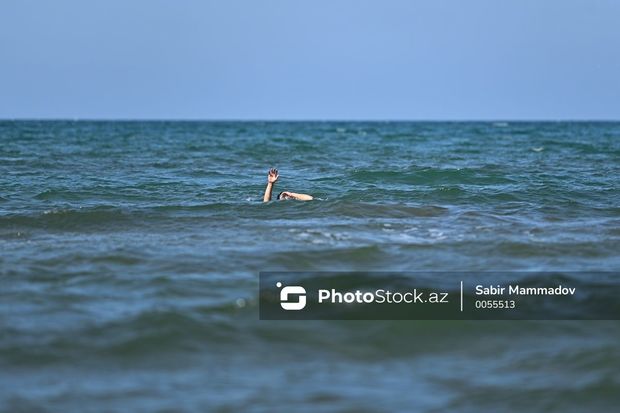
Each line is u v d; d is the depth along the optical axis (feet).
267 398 81.15
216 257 142.10
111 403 79.87
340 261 140.67
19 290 118.83
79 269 132.67
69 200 228.84
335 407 79.20
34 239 161.68
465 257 144.97
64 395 81.61
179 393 82.38
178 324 102.68
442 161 408.67
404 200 223.71
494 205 215.72
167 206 199.82
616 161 408.87
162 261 138.51
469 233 167.94
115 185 270.67
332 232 167.73
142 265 135.74
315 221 181.88
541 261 142.82
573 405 80.64
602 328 104.32
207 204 203.21
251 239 159.94
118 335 98.89
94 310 108.88
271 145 595.47
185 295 116.98
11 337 97.60
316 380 86.12
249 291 119.65
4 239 161.68
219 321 104.63
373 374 88.22
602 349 95.61
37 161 389.39
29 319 104.68
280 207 198.49
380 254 146.00
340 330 102.58
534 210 206.39
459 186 265.13
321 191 249.96
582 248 152.87
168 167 359.87
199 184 277.85
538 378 87.20
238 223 179.11
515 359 92.99
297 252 146.20
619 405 80.69
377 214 191.11
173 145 595.06
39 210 203.41
